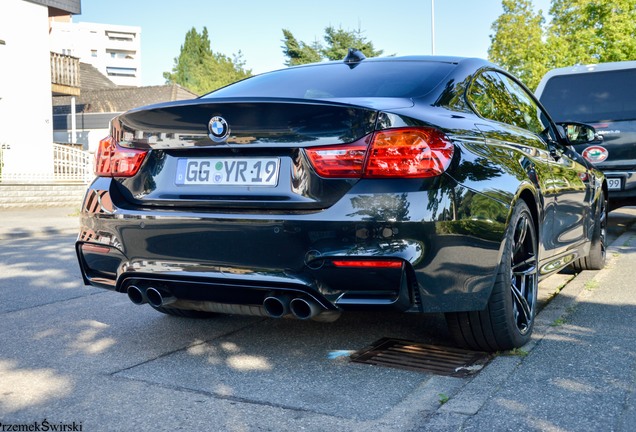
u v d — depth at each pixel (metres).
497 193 3.23
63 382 3.15
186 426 2.62
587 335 3.80
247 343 3.79
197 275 3.22
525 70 30.94
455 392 2.95
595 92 9.25
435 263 2.96
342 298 3.00
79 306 4.89
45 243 9.62
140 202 3.44
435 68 3.78
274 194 3.11
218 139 3.23
